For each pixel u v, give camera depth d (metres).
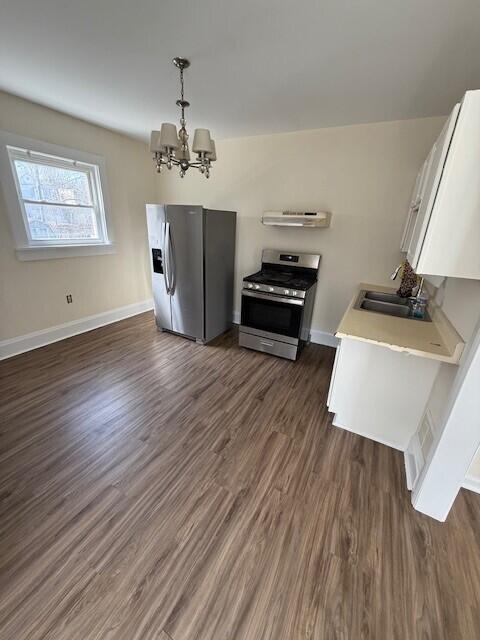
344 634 1.02
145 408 2.20
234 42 1.56
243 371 2.79
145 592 1.11
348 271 3.10
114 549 1.25
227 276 3.57
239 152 3.34
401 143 2.56
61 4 1.32
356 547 1.30
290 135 3.02
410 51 1.56
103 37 1.56
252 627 1.03
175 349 3.19
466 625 1.06
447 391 1.46
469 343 1.28
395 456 1.83
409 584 1.17
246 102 2.32
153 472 1.64
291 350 2.96
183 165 2.09
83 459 1.71
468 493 1.60
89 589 1.11
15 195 2.67
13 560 1.20
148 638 0.99
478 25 1.32
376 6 1.25
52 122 2.78
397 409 1.83
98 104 2.53
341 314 3.26
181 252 3.09
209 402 2.30
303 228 3.21
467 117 1.07
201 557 1.24
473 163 1.11
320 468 1.72
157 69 1.88
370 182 2.77
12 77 2.06
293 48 1.59
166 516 1.40
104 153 3.34
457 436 1.28
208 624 1.03
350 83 1.94
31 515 1.38
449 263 1.25
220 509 1.45
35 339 3.06
